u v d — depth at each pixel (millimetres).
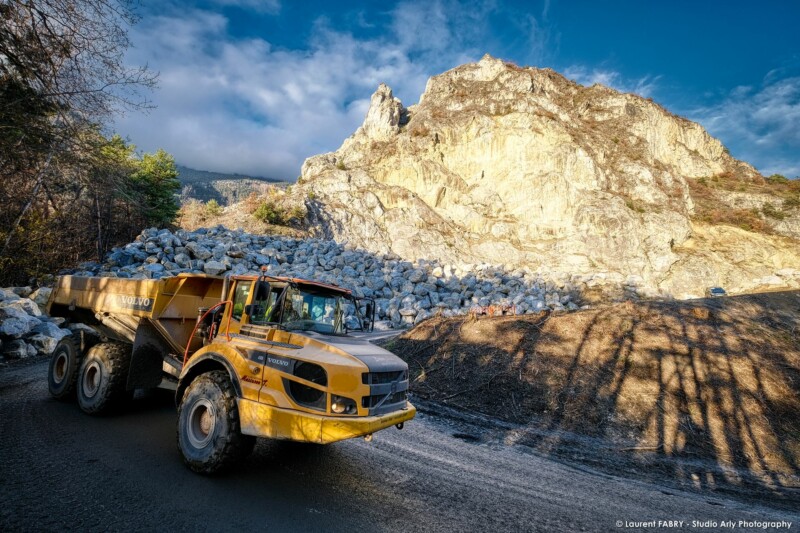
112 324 6707
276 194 71250
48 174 14172
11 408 6219
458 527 4031
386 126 92750
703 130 101500
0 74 10156
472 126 80500
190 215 65000
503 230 70188
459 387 10438
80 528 3273
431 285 27312
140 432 5668
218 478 4449
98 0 9258
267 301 4926
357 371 4270
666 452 7578
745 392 9234
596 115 92625
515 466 6262
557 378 10133
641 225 66375
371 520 3963
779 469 7191
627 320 12492
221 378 4578
